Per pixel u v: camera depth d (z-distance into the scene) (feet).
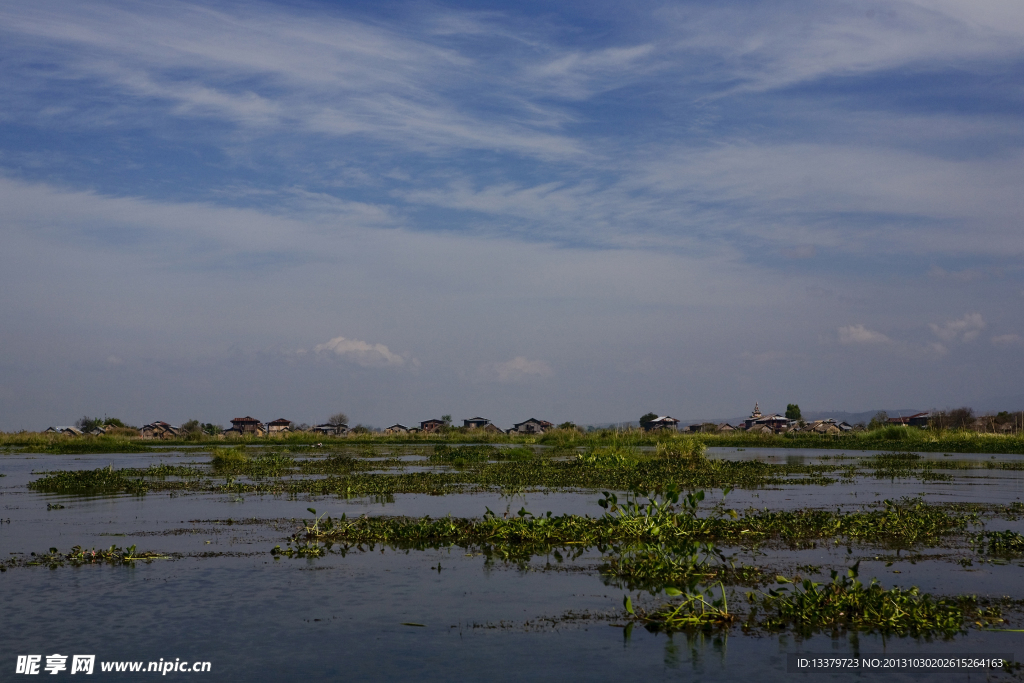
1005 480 104.47
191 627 34.78
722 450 215.72
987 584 41.34
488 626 34.81
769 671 29.12
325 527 58.54
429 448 232.12
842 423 461.37
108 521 66.95
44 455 207.62
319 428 422.82
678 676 28.60
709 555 48.44
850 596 36.06
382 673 29.07
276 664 30.07
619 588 41.50
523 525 56.34
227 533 59.77
